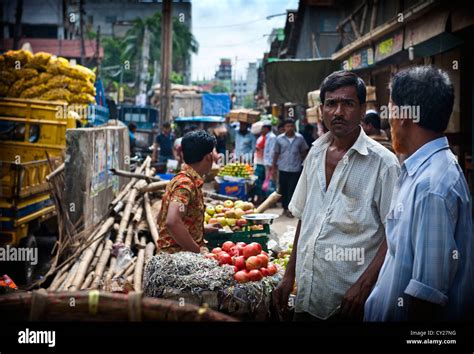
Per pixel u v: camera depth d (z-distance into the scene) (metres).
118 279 4.79
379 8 10.96
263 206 5.78
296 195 3.00
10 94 10.11
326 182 2.79
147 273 3.20
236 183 10.90
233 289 3.06
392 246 2.15
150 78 37.28
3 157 7.82
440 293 1.93
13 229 6.39
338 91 2.67
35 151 7.85
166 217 3.38
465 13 6.23
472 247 2.01
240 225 4.93
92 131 6.67
